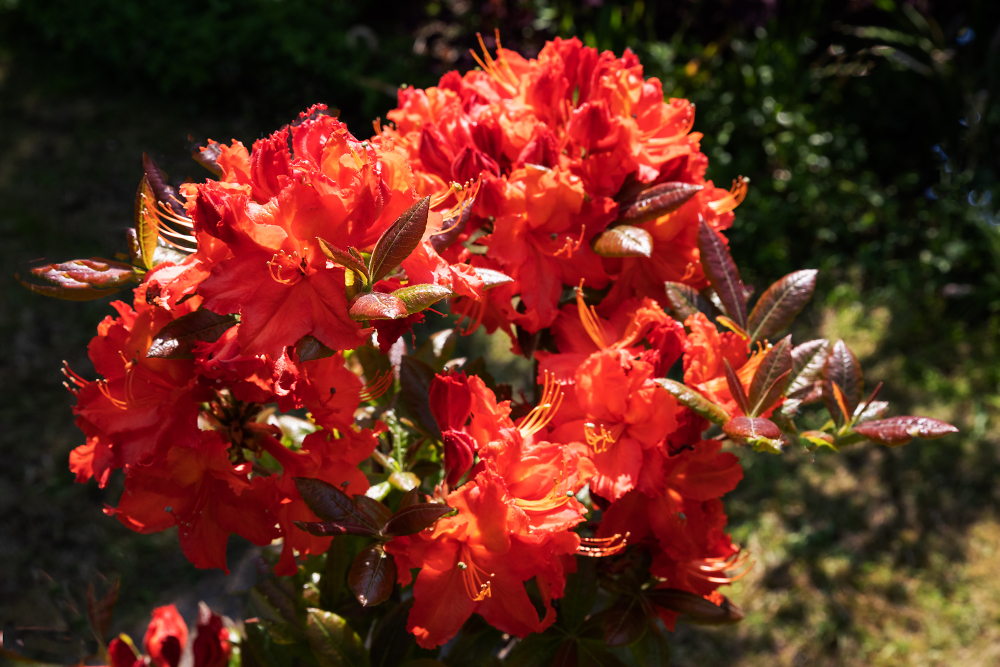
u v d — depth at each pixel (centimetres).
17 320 168
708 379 54
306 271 45
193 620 123
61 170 199
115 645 54
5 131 208
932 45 202
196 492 49
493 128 54
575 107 58
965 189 191
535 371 61
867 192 192
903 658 125
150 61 217
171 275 47
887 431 54
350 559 59
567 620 57
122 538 136
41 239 183
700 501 54
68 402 156
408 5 226
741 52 199
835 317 175
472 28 216
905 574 135
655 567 57
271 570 58
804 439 55
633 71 57
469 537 48
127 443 49
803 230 189
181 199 52
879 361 167
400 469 55
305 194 44
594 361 52
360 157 46
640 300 58
